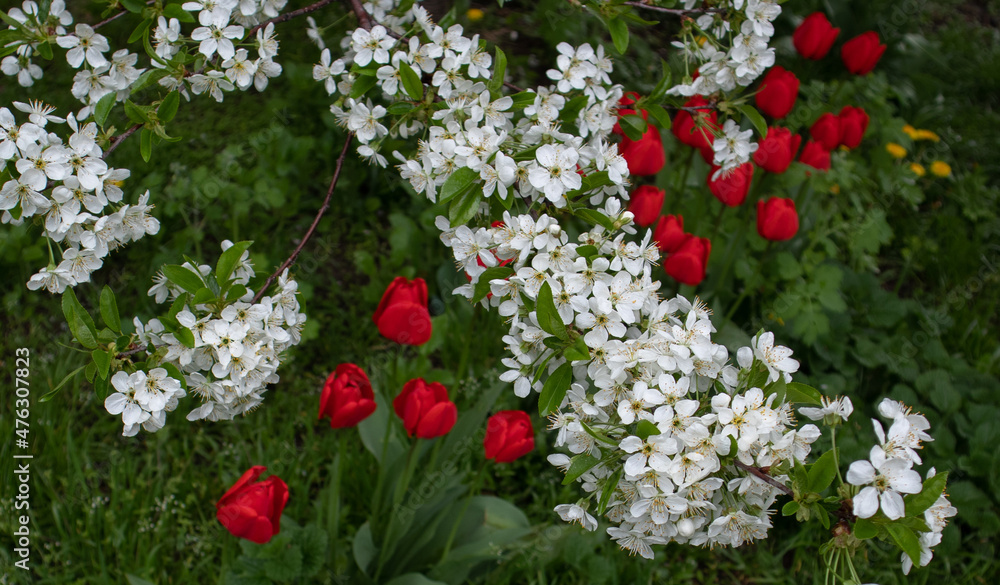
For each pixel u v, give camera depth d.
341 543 2.48
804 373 3.06
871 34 2.96
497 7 4.67
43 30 1.67
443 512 2.23
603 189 1.64
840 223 3.49
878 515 1.16
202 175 3.33
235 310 1.44
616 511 1.42
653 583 2.55
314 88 3.81
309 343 3.22
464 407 2.95
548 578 2.50
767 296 3.18
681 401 1.28
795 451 1.36
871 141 4.18
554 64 4.31
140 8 1.71
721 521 1.29
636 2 1.86
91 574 2.42
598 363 1.36
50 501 2.57
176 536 2.54
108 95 1.53
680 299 1.38
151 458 2.68
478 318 3.19
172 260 3.12
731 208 3.35
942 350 3.15
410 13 1.95
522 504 2.80
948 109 4.58
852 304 3.30
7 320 3.08
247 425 2.86
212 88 1.77
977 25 5.42
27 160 1.41
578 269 1.40
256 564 2.14
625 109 1.88
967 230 4.07
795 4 4.46
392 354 2.99
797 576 2.64
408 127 1.81
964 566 2.66
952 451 2.81
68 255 1.50
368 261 3.33
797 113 3.92
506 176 1.44
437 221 1.59
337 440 2.80
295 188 3.59
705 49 1.92
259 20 1.94
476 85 1.68
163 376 1.42
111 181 1.57
